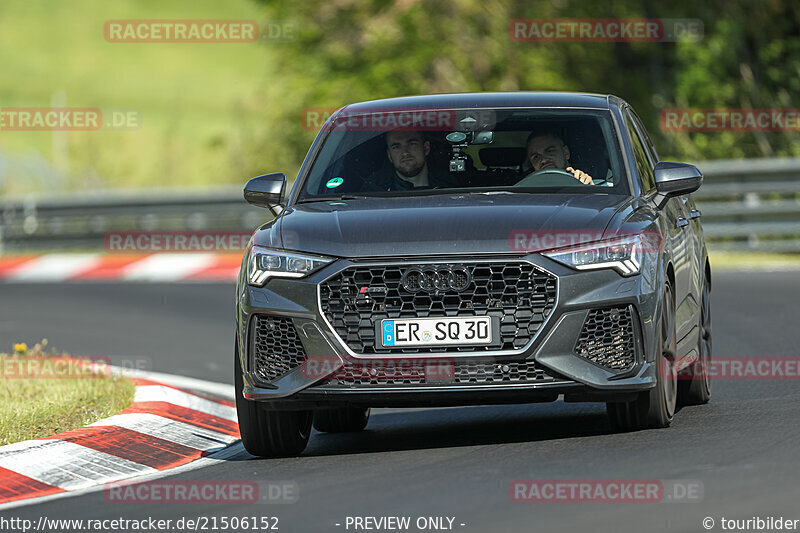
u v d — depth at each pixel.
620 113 30.66
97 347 49.25
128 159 176.25
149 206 90.62
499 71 111.94
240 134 127.44
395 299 25.41
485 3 112.12
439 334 25.22
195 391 38.66
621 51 113.62
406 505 21.22
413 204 27.38
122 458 28.31
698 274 32.03
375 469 24.98
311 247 26.12
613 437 26.36
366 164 29.72
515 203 26.91
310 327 25.72
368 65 113.12
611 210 26.66
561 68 112.38
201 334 52.12
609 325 25.48
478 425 30.98
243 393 26.89
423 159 29.34
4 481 26.23
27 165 153.25
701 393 31.48
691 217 32.66
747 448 24.31
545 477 22.52
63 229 92.38
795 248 72.31
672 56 112.88
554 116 30.08
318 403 26.12
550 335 25.12
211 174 153.00
